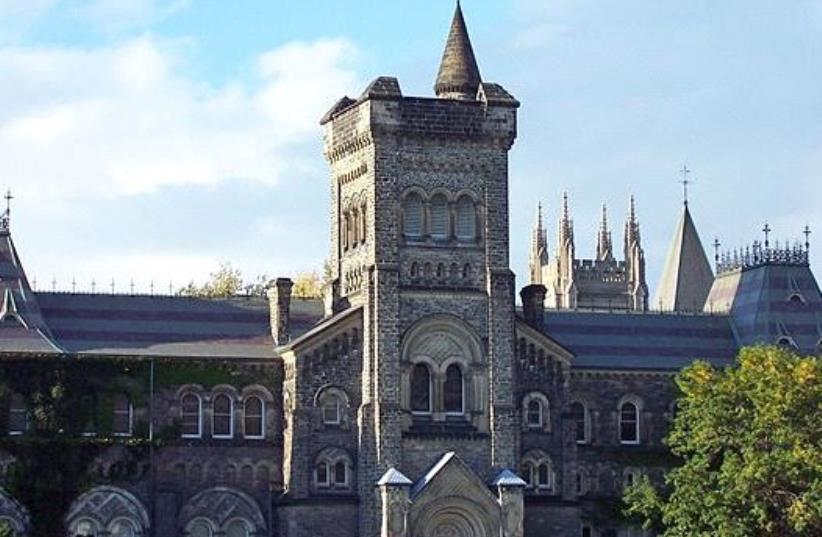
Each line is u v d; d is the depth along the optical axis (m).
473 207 135.12
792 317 150.62
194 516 132.38
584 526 142.62
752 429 124.44
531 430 137.75
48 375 130.62
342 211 139.38
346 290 138.00
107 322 136.12
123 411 132.50
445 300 133.38
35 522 128.88
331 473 131.62
